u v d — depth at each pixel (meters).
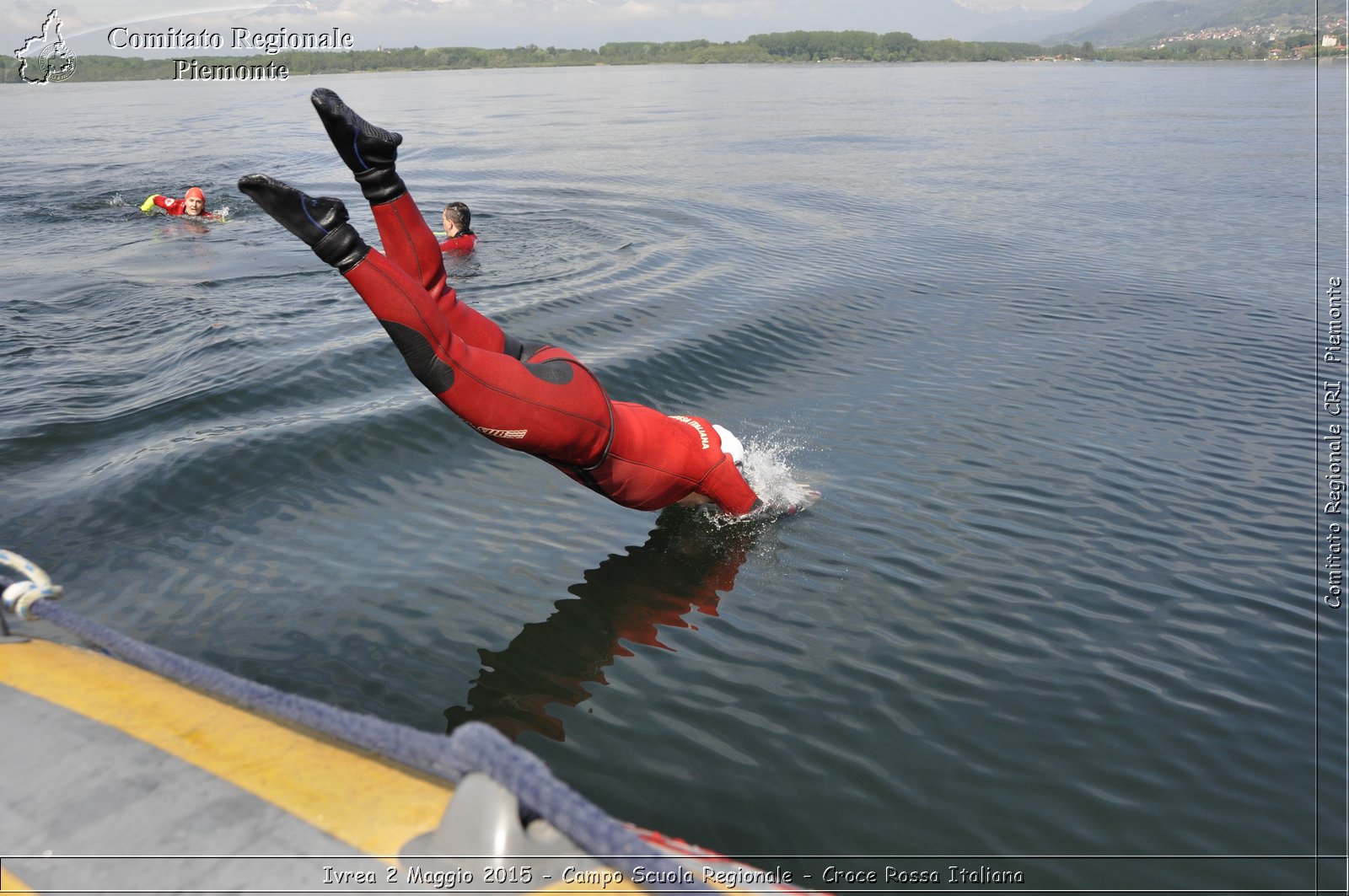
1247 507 5.35
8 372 6.88
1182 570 4.62
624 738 3.26
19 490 5.10
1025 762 3.22
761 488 5.30
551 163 21.72
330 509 5.02
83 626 2.11
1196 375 7.70
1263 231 14.41
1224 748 3.32
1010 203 17.05
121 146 24.11
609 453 4.07
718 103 50.75
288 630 3.89
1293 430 6.55
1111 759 3.25
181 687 1.98
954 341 8.54
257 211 14.46
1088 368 7.82
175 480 5.21
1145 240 13.62
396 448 5.73
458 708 3.42
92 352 7.43
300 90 63.00
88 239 12.14
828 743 3.28
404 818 1.48
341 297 9.16
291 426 5.91
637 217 14.12
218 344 7.48
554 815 1.22
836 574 4.50
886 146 27.61
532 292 9.29
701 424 4.72
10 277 9.84
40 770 1.62
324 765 1.65
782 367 7.71
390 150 3.20
